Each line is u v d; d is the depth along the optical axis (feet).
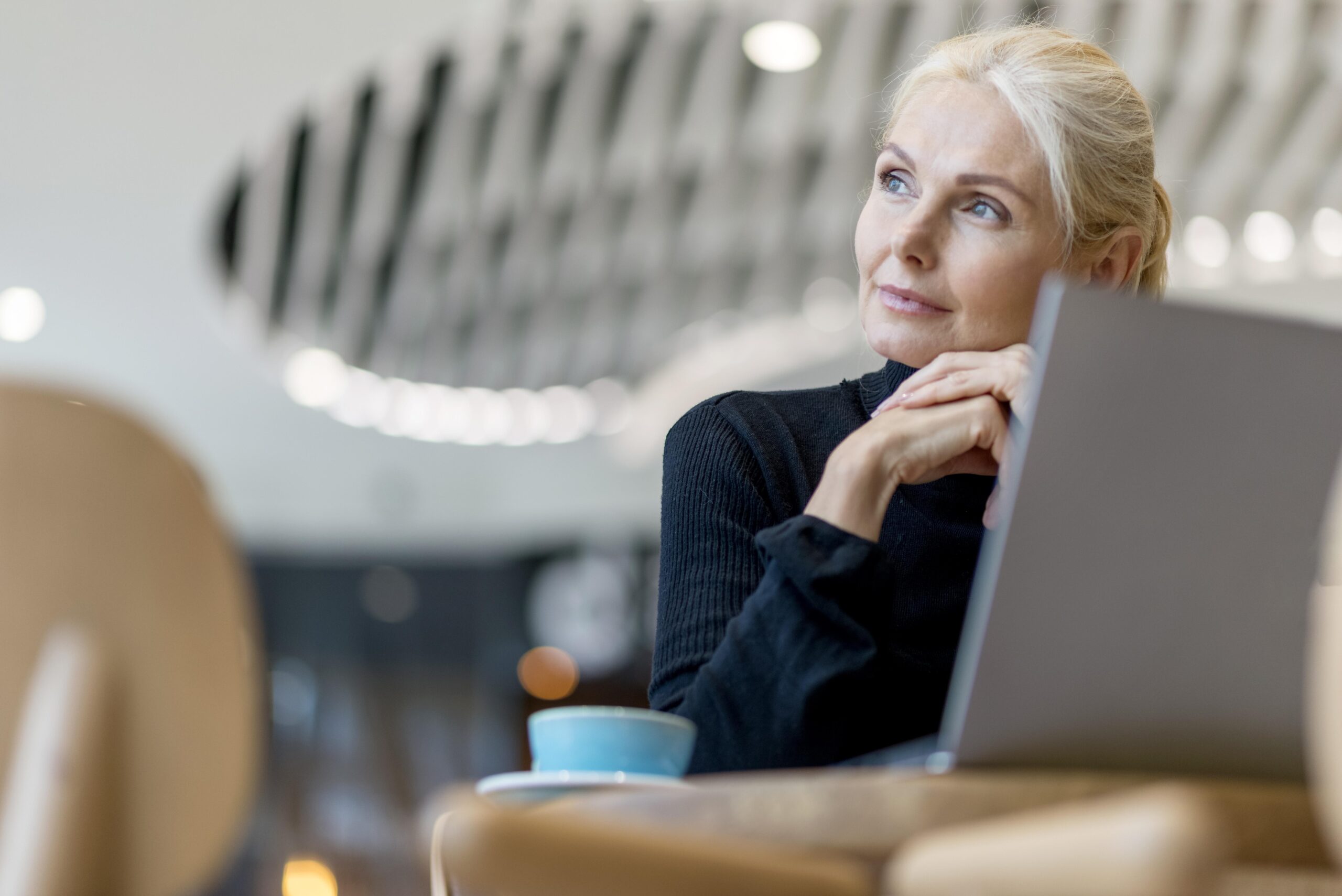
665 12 17.52
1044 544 2.40
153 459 2.84
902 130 4.50
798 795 2.36
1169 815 1.63
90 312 24.27
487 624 34.27
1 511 2.76
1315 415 2.47
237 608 2.90
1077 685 2.41
